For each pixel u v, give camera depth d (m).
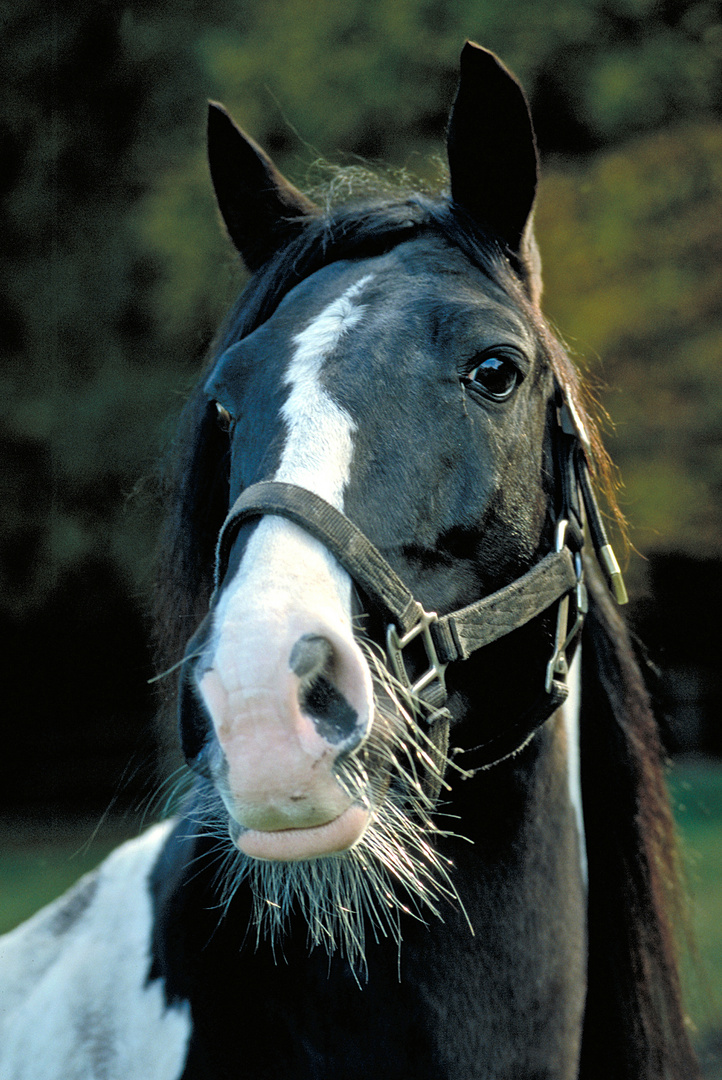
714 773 13.29
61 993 2.22
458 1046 1.88
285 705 1.48
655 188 10.96
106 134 12.79
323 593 1.58
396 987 1.87
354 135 10.82
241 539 1.65
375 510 1.71
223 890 1.92
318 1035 1.86
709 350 10.87
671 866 2.31
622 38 11.54
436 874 1.91
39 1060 2.13
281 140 10.93
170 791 1.99
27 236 12.59
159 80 12.59
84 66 12.73
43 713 14.31
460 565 1.82
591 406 2.27
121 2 12.52
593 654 2.22
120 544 11.60
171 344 11.83
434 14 11.04
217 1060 1.89
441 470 1.78
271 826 1.49
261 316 2.04
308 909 1.84
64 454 11.80
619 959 2.13
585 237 10.80
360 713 1.53
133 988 2.10
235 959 1.91
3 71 12.55
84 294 12.37
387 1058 1.86
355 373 1.77
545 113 11.46
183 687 1.59
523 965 1.93
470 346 1.82
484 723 1.90
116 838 11.17
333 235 2.02
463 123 2.02
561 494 2.05
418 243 1.98
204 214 10.67
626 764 2.20
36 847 10.85
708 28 11.52
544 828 2.01
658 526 10.86
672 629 15.88
